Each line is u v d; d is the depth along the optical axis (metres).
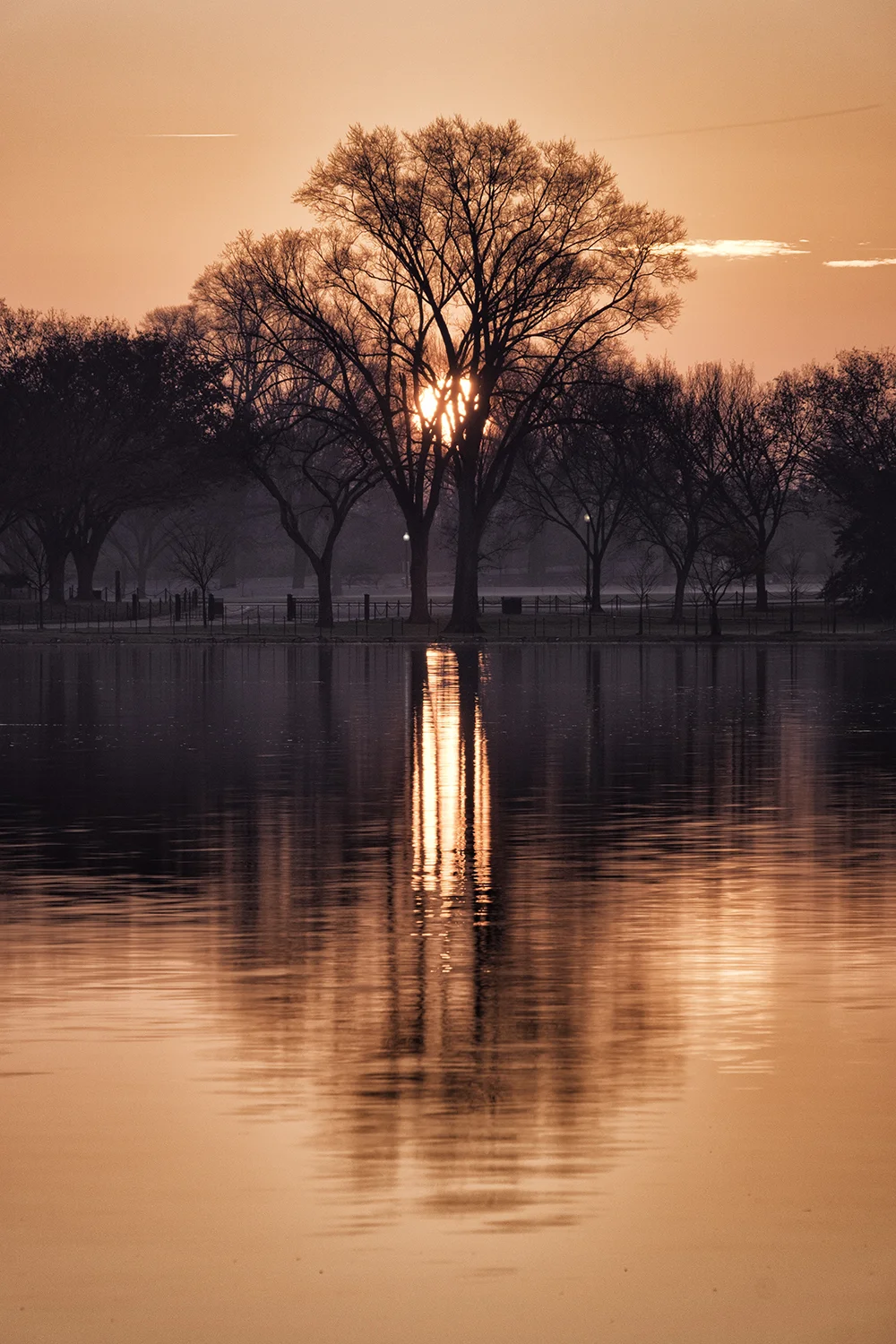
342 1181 22.72
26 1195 22.28
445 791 67.19
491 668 161.88
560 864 49.25
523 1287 19.47
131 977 34.75
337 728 95.50
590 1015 31.53
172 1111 25.67
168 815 60.38
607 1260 20.17
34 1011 31.91
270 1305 19.05
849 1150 23.91
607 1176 22.88
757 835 54.75
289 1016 31.50
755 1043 29.50
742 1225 21.20
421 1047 29.30
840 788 67.75
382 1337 18.36
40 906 42.84
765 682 139.88
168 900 43.69
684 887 45.16
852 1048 29.11
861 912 41.50
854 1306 19.02
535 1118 25.31
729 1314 18.83
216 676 148.25
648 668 162.25
